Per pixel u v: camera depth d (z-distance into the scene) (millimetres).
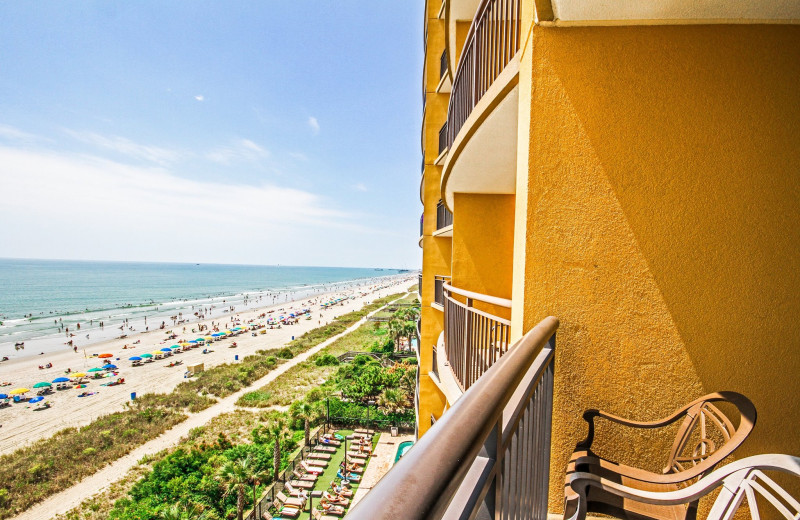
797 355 2170
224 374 41875
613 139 2213
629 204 2209
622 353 2219
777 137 2178
